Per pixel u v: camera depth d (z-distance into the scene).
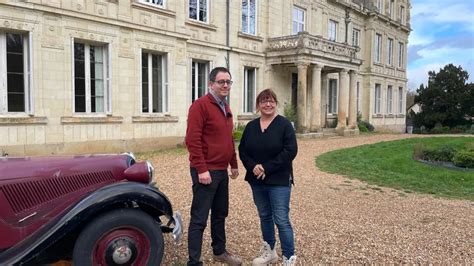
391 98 36.66
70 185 3.63
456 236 5.49
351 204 7.41
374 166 12.48
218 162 4.02
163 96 15.52
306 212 6.61
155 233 3.62
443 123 44.78
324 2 26.33
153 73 15.32
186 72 16.22
